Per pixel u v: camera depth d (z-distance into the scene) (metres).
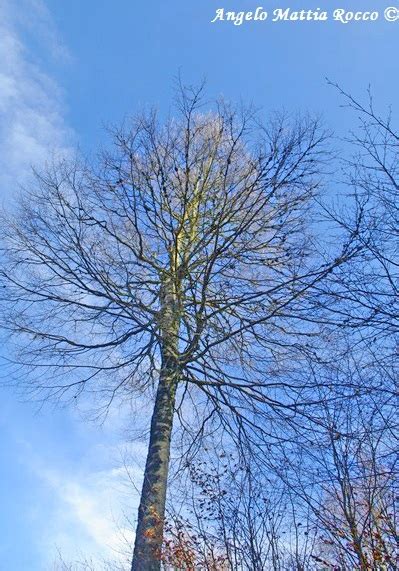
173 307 8.50
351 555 5.13
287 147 8.31
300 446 6.64
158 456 7.58
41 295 8.45
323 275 6.86
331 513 5.36
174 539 6.70
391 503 5.26
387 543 5.14
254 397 7.98
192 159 8.95
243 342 8.55
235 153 8.97
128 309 8.34
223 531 5.68
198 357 8.43
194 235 8.88
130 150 8.84
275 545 5.41
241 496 6.00
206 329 8.44
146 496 7.20
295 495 5.55
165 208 8.78
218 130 9.06
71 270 8.35
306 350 7.84
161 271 8.59
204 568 6.33
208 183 8.95
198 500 6.53
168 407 8.10
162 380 8.34
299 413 7.15
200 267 8.76
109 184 8.68
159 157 8.86
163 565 6.96
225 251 8.52
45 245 8.41
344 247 6.13
